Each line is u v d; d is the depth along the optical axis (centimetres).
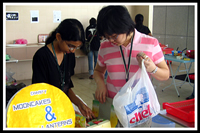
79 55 580
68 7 603
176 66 719
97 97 157
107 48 154
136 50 145
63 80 159
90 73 578
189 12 680
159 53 145
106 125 132
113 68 152
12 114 108
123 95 132
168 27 750
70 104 125
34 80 148
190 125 131
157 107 141
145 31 523
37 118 114
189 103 162
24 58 533
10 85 292
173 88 490
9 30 541
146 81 135
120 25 122
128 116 132
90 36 561
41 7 570
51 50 152
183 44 711
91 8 635
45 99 118
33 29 569
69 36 135
